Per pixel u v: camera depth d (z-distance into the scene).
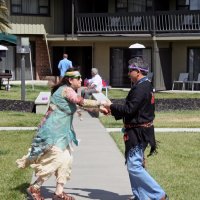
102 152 14.21
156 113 24.38
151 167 12.39
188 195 9.88
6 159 13.23
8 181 10.96
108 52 41.69
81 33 41.72
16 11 42.47
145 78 8.89
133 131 8.79
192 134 17.92
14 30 42.38
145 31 39.41
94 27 41.41
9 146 15.12
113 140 16.22
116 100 26.95
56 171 9.22
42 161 9.16
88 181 10.94
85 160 13.12
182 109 26.03
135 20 40.22
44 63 43.88
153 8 39.31
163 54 39.72
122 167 12.31
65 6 44.16
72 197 9.38
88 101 9.05
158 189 8.77
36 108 23.69
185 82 38.69
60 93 9.14
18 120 21.11
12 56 42.59
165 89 39.56
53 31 43.97
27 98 29.30
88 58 44.56
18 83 40.97
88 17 41.47
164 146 15.37
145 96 8.71
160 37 38.81
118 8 43.06
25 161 9.33
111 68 41.69
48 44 43.69
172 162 13.00
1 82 37.62
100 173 11.68
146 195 8.82
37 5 43.28
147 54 40.22
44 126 9.11
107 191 10.16
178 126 19.88
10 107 25.11
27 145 15.30
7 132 18.03
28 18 42.94
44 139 9.05
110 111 8.96
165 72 39.69
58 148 9.07
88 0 43.72
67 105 9.12
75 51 44.81
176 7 41.16
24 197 9.70
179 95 33.62
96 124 20.09
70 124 9.26
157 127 19.61
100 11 43.72
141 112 8.75
